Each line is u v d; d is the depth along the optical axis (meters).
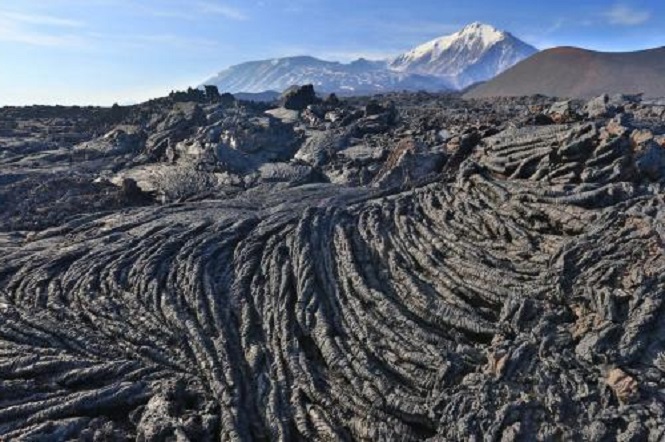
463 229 39.22
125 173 81.69
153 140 95.31
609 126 39.94
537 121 53.22
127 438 27.67
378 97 188.75
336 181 72.44
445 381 27.86
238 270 41.16
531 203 37.69
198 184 73.50
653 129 44.28
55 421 27.67
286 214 50.12
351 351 31.95
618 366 25.75
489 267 34.62
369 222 44.31
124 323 36.31
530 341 28.27
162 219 51.47
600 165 38.25
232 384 30.80
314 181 74.06
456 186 44.94
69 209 63.56
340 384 30.14
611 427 23.53
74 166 88.06
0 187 71.94
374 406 28.03
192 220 50.47
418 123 95.31
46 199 68.00
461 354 29.19
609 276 29.69
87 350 34.19
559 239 34.38
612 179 37.00
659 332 26.91
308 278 38.50
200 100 132.50
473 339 31.23
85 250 45.59
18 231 55.66
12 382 30.09
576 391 25.17
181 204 56.81
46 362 31.92
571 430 23.72
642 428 22.95
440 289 34.91
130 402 29.86
